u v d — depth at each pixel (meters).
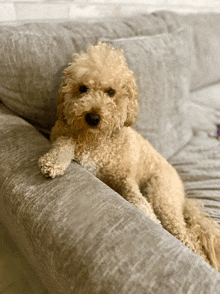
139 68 0.99
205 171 1.11
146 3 1.53
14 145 0.66
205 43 1.62
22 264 0.95
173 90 1.16
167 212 0.83
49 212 0.48
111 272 0.39
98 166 0.76
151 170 0.93
